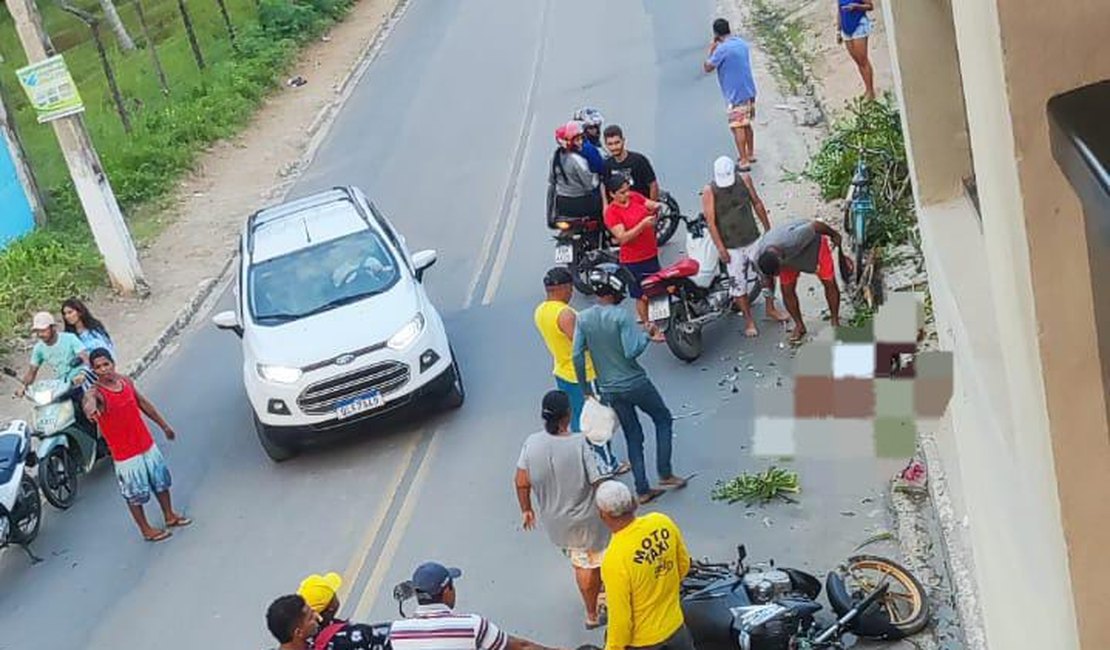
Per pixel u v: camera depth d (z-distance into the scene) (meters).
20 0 17.83
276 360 12.61
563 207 14.73
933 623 8.30
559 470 8.67
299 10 33.69
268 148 25.69
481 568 10.38
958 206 5.18
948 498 9.19
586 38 27.30
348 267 13.66
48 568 12.10
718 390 12.11
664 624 7.29
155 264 20.58
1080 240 2.70
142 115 27.31
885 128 15.23
